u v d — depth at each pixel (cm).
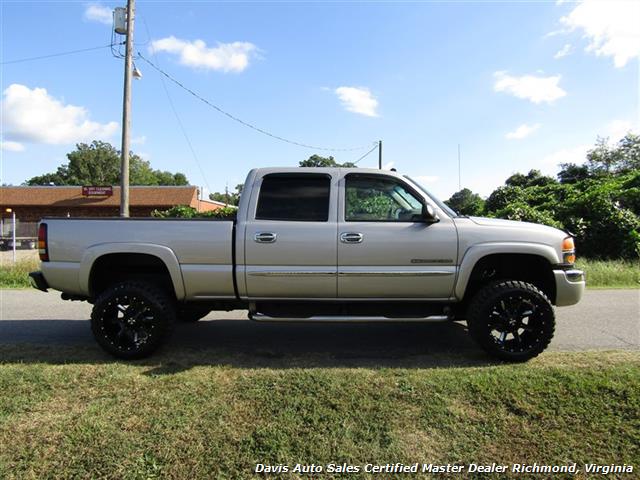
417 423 320
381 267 452
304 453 288
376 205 469
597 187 1945
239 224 460
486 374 394
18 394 363
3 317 683
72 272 466
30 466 275
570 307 747
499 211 1788
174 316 464
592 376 385
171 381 389
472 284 479
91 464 277
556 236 457
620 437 304
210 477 267
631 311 716
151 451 288
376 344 514
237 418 326
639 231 1501
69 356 463
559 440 302
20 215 3356
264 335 558
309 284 455
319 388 370
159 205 3341
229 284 460
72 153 6931
